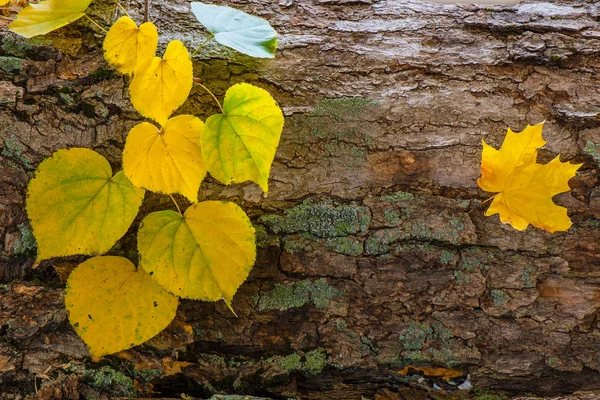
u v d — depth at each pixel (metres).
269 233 1.23
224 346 1.23
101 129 1.22
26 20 1.19
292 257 1.23
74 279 1.19
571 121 1.23
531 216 1.21
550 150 1.23
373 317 1.23
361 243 1.23
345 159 1.23
